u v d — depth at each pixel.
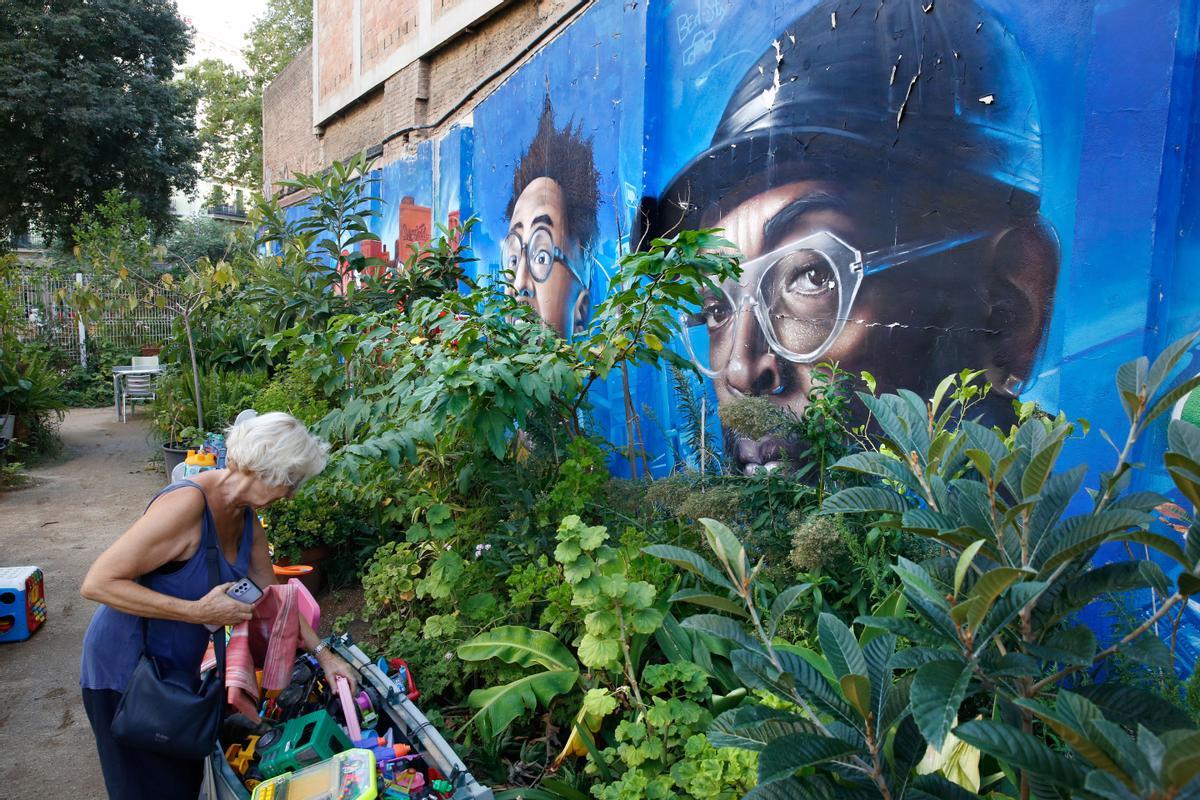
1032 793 1.65
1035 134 2.96
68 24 20.06
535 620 3.66
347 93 13.98
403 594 3.86
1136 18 2.63
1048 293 2.92
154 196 22.73
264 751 2.52
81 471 9.29
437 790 2.31
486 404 3.65
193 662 2.40
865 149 3.68
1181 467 1.59
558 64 6.39
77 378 15.61
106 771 2.37
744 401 3.50
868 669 1.82
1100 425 2.74
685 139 4.90
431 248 6.95
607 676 3.15
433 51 10.52
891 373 3.58
